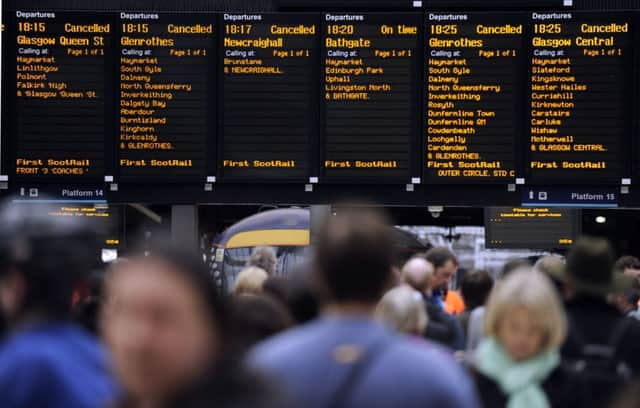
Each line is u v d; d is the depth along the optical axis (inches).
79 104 694.5
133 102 694.5
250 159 691.4
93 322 347.9
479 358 233.6
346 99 687.1
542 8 688.4
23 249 171.8
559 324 230.7
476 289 410.3
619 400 133.1
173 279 117.2
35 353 163.8
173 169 694.5
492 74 684.1
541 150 684.1
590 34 680.4
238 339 119.0
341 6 687.7
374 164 687.7
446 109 685.3
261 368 114.7
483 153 684.7
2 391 161.6
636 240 1029.2
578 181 683.4
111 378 166.1
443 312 380.2
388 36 685.3
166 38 692.7
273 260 502.0
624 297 409.1
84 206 751.7
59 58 694.5
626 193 684.7
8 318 191.2
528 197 688.4
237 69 691.4
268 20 689.6
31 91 693.9
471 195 691.4
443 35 685.3
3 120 692.7
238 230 845.8
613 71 680.4
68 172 695.1
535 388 229.3
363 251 167.0
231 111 692.1
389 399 151.4
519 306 227.1
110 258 751.1
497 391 230.2
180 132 694.5
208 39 692.1
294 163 690.2
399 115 686.5
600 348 253.3
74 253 175.3
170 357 115.8
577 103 681.6
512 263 402.0
